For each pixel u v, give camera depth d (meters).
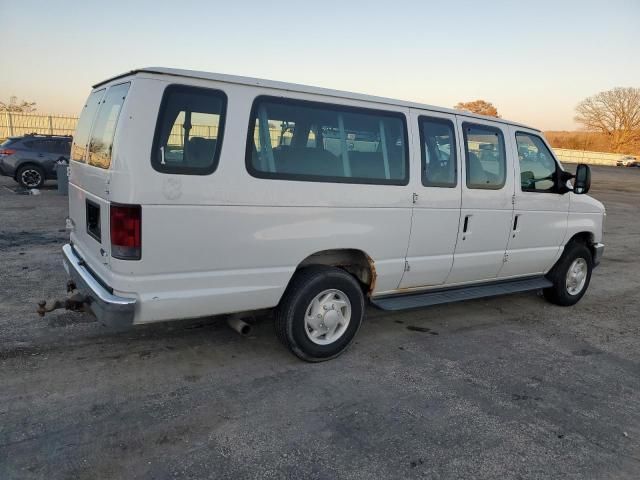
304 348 4.25
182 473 2.90
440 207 4.89
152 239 3.46
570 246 6.41
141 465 2.95
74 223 4.69
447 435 3.42
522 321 5.92
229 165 3.68
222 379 4.03
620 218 16.45
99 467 2.91
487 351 4.95
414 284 4.97
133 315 3.49
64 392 3.70
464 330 5.50
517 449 3.31
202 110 3.58
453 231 5.05
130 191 3.35
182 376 4.04
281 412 3.59
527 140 5.76
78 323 4.96
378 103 4.48
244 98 3.74
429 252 4.92
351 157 4.32
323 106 4.14
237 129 3.70
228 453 3.10
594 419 3.75
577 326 5.86
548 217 5.95
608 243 11.80
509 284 5.89
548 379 4.39
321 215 4.14
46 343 4.51
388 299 4.85
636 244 11.84
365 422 3.52
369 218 4.41
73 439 3.15
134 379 3.95
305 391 3.91
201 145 3.59
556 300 6.47
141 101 3.38
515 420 3.67
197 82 3.56
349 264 4.60
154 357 4.35
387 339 5.10
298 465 3.02
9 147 15.28
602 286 7.82
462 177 5.04
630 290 7.67
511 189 5.49
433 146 4.85
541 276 6.34
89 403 3.57
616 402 4.04
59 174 14.23
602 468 3.17
